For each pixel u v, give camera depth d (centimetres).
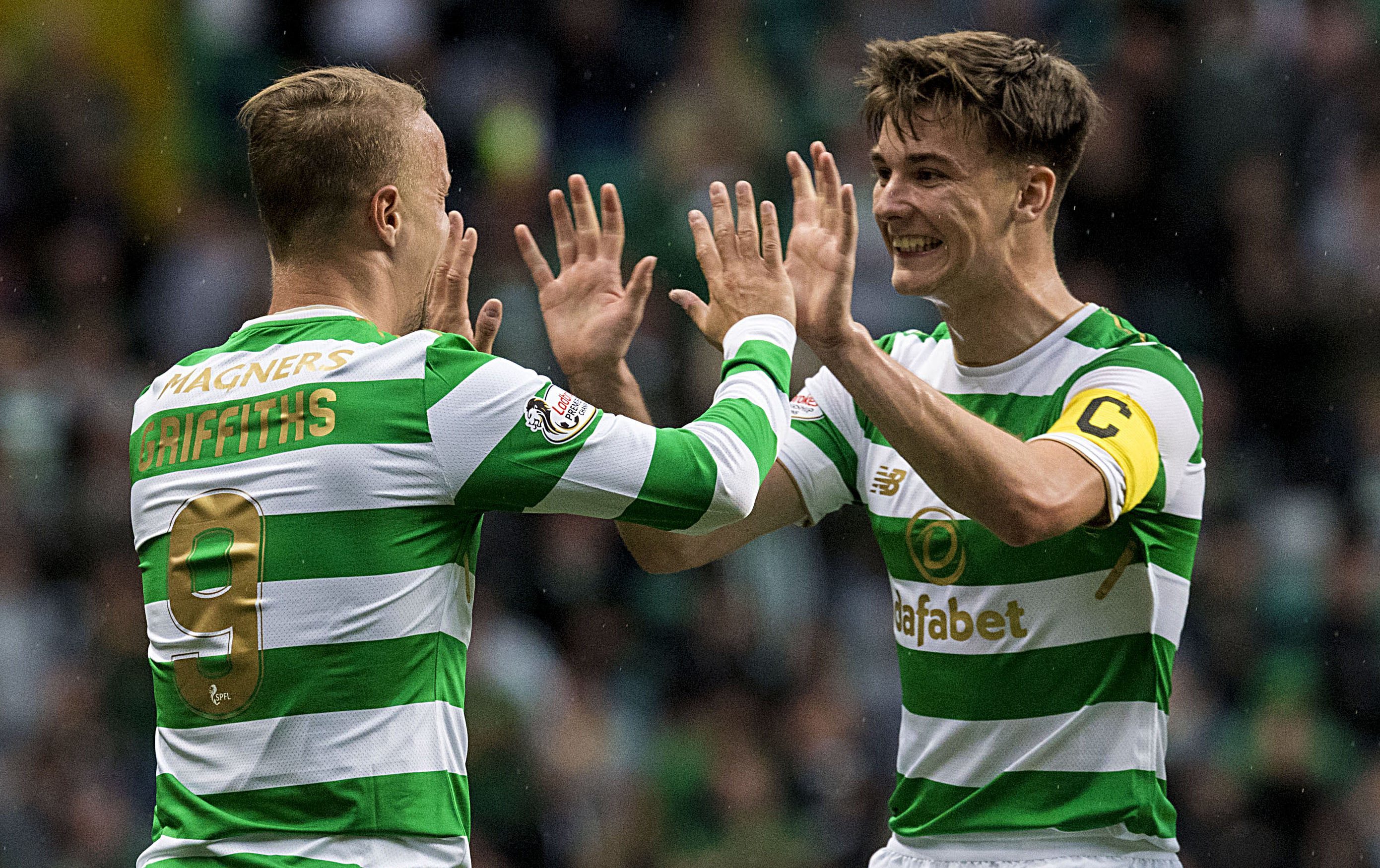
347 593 798
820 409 1080
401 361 818
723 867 2325
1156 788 977
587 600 2573
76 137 3092
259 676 795
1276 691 2581
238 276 3030
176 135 3231
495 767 2258
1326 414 3031
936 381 1051
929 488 938
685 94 3141
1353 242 3119
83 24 3159
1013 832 983
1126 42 3162
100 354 2927
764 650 2594
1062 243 3086
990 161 957
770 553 2673
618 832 2350
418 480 809
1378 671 2658
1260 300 3089
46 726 2403
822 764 2478
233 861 786
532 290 2888
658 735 2480
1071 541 964
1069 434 920
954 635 998
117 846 2347
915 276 976
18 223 3036
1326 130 3191
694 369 2783
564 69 3200
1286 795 2475
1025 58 965
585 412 821
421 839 802
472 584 856
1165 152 3130
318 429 808
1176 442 962
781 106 3141
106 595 2544
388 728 799
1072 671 972
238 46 3331
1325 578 2783
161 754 831
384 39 3247
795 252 927
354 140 852
